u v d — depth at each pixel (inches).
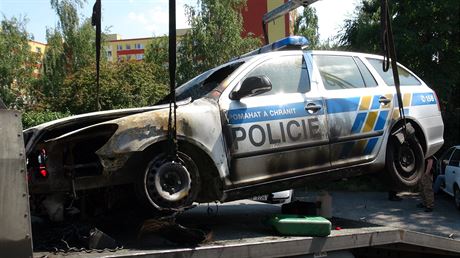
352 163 180.1
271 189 164.1
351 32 894.4
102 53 1122.7
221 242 133.6
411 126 197.2
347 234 148.2
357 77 193.3
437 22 733.3
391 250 167.9
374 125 187.2
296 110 170.6
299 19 1124.5
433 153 209.9
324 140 173.6
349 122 180.9
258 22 1414.9
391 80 201.8
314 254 142.2
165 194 144.0
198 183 149.8
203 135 150.5
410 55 738.2
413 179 196.7
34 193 137.4
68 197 148.3
